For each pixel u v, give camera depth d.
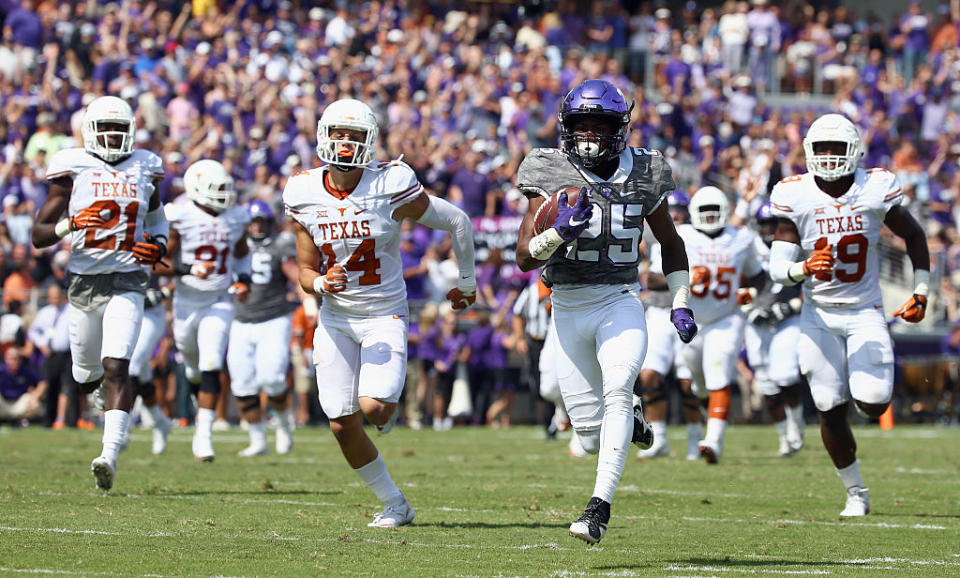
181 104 69.75
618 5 86.31
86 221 26.19
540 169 20.61
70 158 27.17
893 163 83.50
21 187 62.00
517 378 62.00
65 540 20.31
